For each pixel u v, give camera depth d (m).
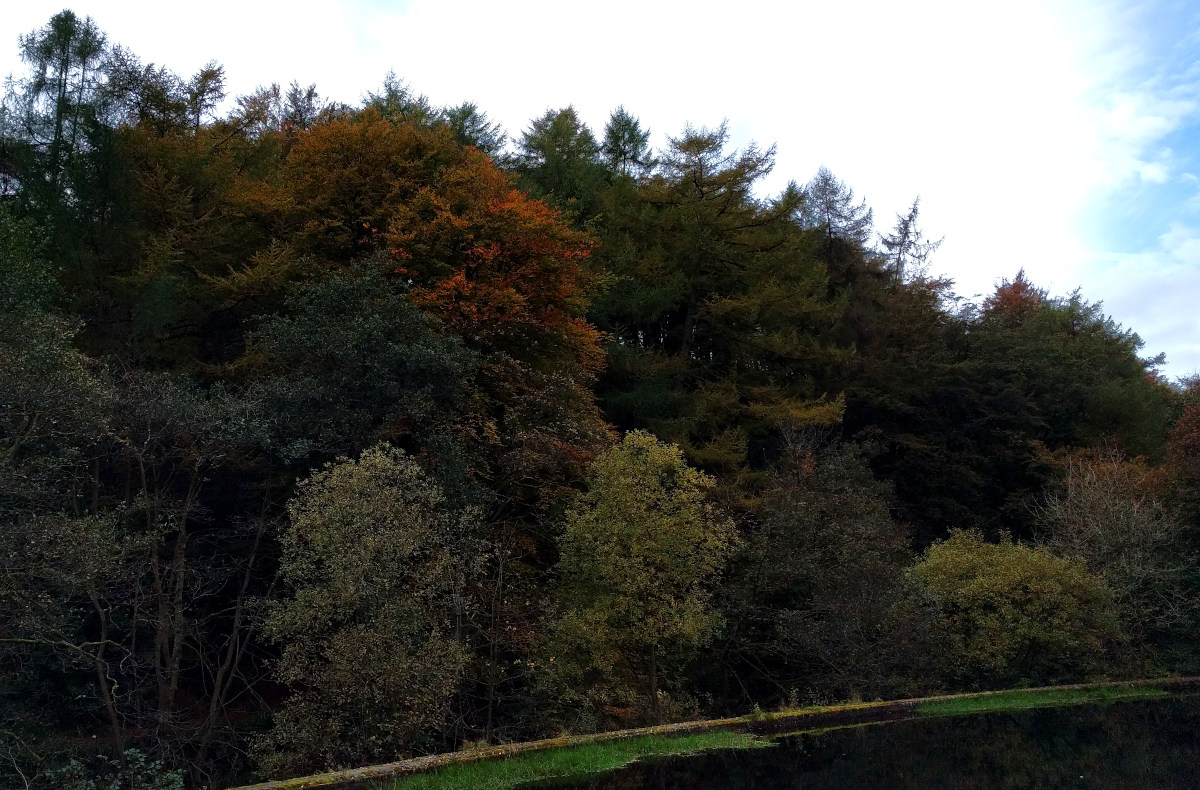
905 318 35.19
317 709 11.46
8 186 18.05
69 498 13.77
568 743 11.63
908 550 23.73
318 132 20.27
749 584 17.66
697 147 27.34
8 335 11.31
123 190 17.41
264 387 15.06
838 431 32.03
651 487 15.21
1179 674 21.03
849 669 16.28
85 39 18.69
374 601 11.39
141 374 14.39
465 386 16.83
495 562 15.59
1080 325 44.44
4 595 10.40
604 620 14.49
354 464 12.12
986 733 14.23
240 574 16.08
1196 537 22.53
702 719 16.23
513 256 20.00
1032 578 18.64
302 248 19.38
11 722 12.41
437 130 22.33
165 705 13.61
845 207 38.47
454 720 13.73
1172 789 10.81
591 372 21.84
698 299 27.78
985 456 33.38
